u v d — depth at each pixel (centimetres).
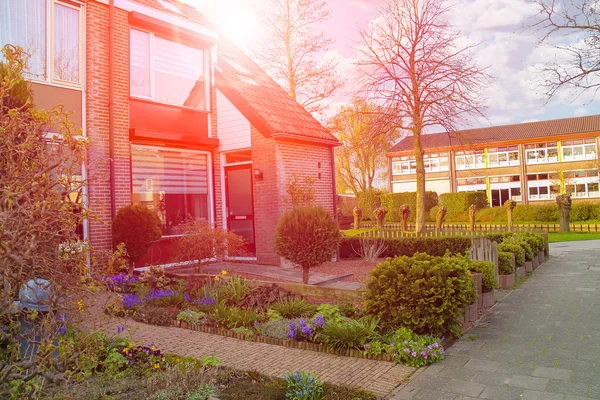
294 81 2417
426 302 552
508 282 912
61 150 355
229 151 1279
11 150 328
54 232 330
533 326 621
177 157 1202
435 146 4856
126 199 1041
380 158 4653
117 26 1056
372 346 528
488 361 493
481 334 595
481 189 4622
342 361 515
